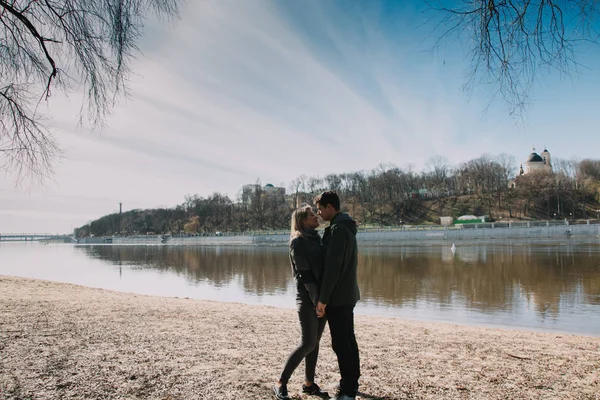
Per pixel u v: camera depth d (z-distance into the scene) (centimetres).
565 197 10938
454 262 3800
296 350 467
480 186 12938
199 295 2253
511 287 2270
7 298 1307
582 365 669
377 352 743
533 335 1052
